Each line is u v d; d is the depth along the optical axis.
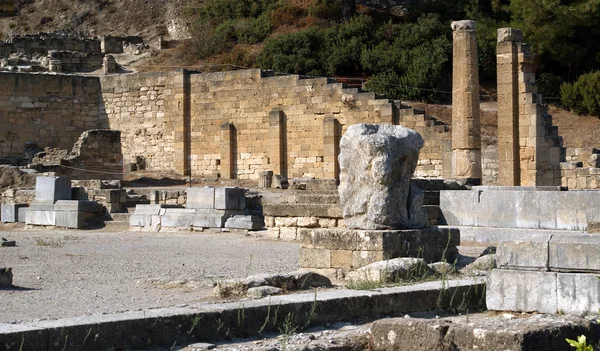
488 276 12.54
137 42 69.12
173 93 48.03
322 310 11.41
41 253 20.89
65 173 41.78
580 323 10.17
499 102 35.12
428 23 61.06
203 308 10.58
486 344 9.46
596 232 18.95
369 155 16.28
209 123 47.06
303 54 59.22
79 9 83.50
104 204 31.56
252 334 10.70
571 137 50.16
